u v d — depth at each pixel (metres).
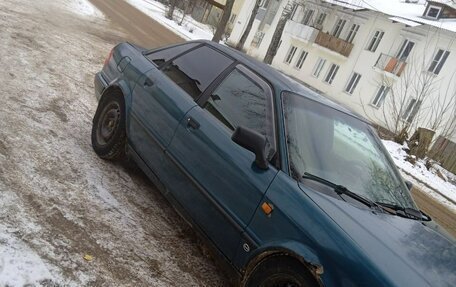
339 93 30.77
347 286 2.23
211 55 3.96
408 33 26.88
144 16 27.55
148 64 4.41
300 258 2.41
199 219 3.16
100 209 3.54
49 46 8.74
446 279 2.38
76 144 4.59
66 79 6.98
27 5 12.62
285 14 26.41
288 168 2.83
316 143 3.13
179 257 3.33
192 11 49.78
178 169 3.42
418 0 34.25
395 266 2.29
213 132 3.26
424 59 23.88
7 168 3.56
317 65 33.56
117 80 4.57
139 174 4.49
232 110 3.34
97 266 2.84
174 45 4.49
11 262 2.52
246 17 42.03
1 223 2.84
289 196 2.67
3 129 4.22
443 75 23.84
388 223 2.78
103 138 4.49
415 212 3.27
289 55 36.59
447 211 11.57
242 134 2.81
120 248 3.14
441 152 19.75
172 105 3.70
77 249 2.92
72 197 3.54
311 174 2.90
